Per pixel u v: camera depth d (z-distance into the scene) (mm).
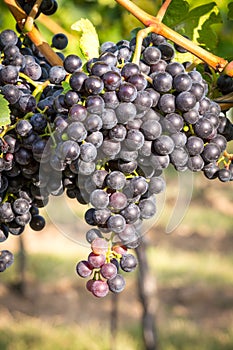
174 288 5691
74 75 944
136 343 4574
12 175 1006
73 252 6688
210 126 983
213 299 5492
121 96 937
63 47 1157
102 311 5391
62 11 1839
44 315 5285
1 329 4891
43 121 976
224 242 6832
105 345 4551
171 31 1014
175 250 6594
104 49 1060
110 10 1842
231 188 8398
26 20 1087
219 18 1197
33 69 1035
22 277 5688
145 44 1038
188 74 998
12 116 1008
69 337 4762
